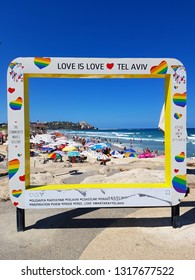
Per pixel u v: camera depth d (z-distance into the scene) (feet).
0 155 74.90
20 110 15.46
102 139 210.38
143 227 16.43
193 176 30.01
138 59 15.62
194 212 19.11
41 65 15.38
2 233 15.83
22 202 15.85
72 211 19.60
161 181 25.41
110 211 19.43
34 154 93.40
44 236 15.31
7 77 15.26
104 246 13.98
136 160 59.98
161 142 185.57
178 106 15.79
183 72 15.67
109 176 28.71
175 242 14.40
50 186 16.74
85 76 16.31
